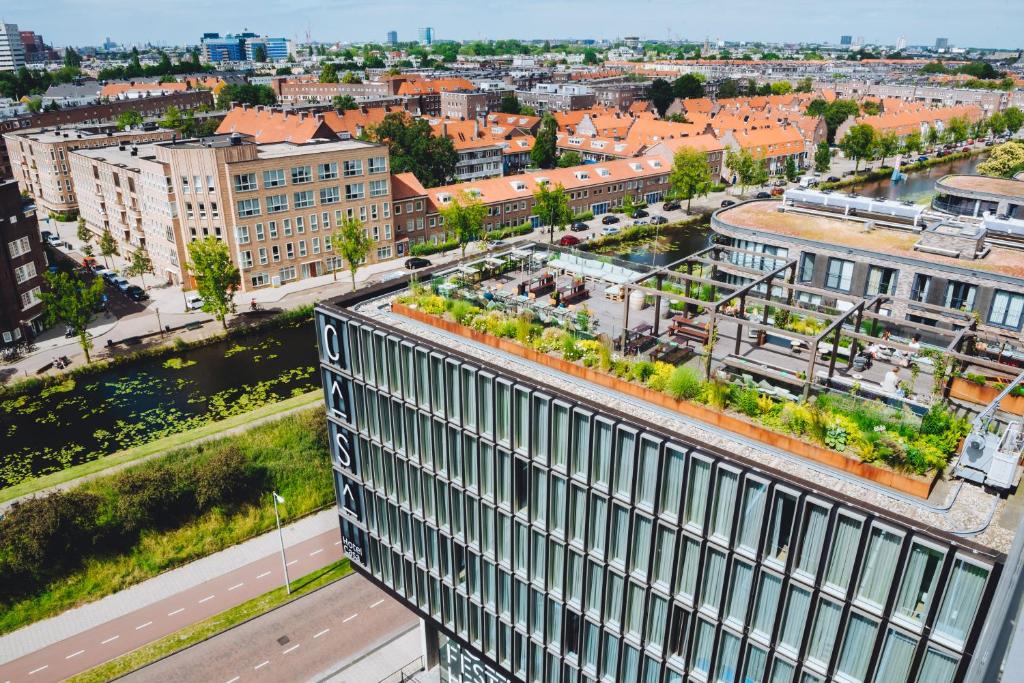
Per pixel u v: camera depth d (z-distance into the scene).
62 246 117.50
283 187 95.50
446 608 36.62
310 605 47.97
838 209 56.38
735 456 22.38
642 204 140.62
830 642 22.30
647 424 24.33
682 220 131.25
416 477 34.00
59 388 73.06
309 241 100.38
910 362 32.47
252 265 96.00
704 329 34.53
